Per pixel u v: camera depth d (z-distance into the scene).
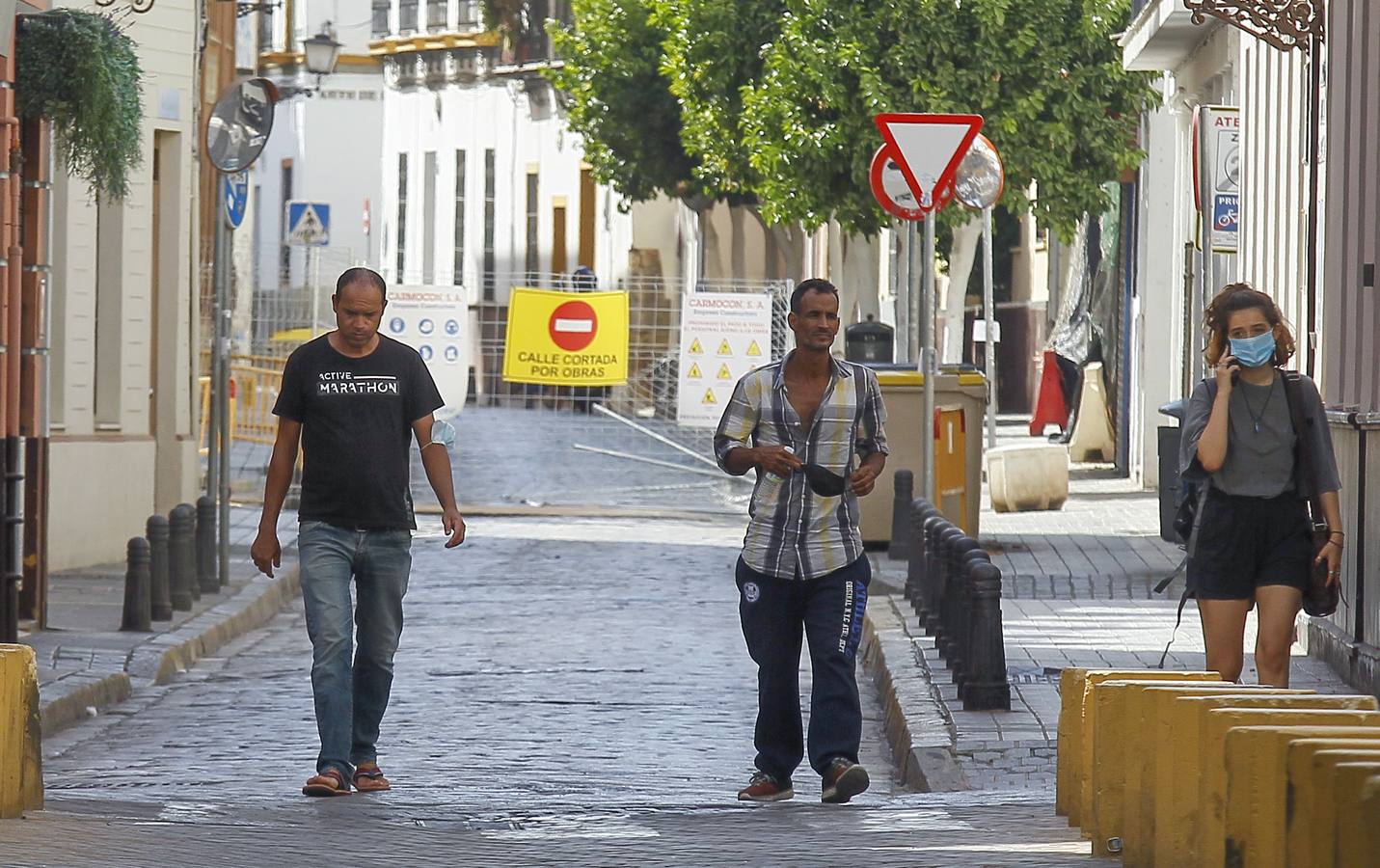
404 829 21.67
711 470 80.44
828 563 24.47
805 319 24.28
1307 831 12.77
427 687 37.22
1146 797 16.84
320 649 25.33
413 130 195.75
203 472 79.62
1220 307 23.95
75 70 39.12
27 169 40.88
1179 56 74.50
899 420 56.22
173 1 59.69
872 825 21.81
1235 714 14.74
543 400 81.00
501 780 27.88
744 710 34.81
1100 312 98.69
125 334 57.19
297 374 25.59
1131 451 87.31
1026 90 91.12
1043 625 40.25
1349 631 33.41
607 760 29.97
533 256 184.00
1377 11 34.06
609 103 129.00
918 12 90.38
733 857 19.09
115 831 20.61
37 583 41.12
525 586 53.16
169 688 37.22
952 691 32.25
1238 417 23.89
